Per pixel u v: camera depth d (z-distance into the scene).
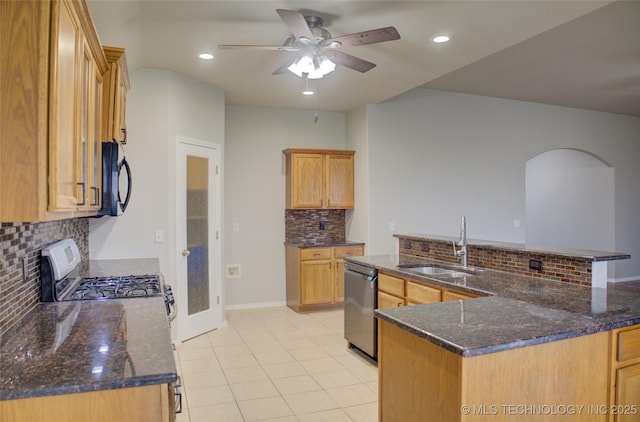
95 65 2.16
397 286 3.43
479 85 5.71
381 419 2.14
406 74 4.38
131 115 4.07
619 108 7.11
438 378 1.75
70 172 1.59
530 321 1.94
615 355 1.94
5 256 1.78
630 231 7.78
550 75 5.23
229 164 5.71
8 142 1.32
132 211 4.08
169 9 2.91
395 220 5.82
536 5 2.86
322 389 3.29
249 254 5.84
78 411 1.27
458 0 2.82
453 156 6.17
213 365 3.78
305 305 5.55
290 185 5.77
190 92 4.49
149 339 1.65
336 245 5.65
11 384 1.25
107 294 2.43
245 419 2.83
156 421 1.31
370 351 3.77
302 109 6.05
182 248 4.40
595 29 3.80
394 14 2.99
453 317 2.00
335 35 3.38
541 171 8.73
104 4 2.52
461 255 3.48
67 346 1.58
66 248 2.57
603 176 7.75
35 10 1.34
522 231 6.63
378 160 5.73
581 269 2.69
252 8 2.91
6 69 1.32
